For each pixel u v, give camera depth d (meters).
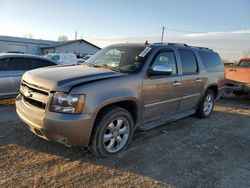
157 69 4.27
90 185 3.10
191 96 5.62
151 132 5.13
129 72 4.10
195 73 5.64
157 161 3.85
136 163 3.73
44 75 3.70
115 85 3.72
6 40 42.78
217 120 6.50
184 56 5.36
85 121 3.35
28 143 4.16
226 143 4.85
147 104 4.34
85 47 49.50
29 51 46.16
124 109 3.92
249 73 8.88
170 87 4.79
